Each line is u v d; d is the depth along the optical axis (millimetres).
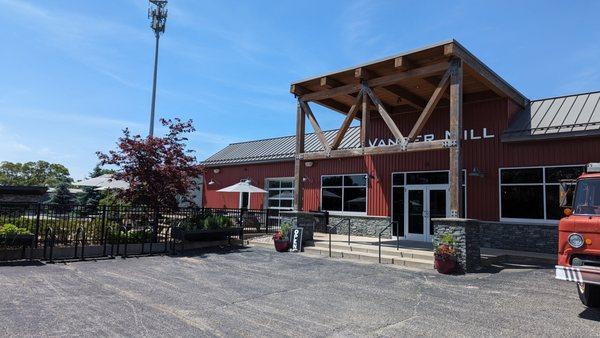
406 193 16906
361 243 14828
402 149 13070
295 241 14484
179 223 14773
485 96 15242
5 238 11047
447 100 16188
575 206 7445
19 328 5715
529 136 13852
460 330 6059
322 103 16828
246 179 24594
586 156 13016
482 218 14867
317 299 7797
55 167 56125
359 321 6441
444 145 12062
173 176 14672
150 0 24109
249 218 18234
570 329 6145
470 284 9320
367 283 9312
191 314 6676
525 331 6039
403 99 15875
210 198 26656
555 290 8734
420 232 16266
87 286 8508
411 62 13180
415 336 5781
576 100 14609
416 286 9062
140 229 14383
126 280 9242
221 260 12445
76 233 12547
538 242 13586
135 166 14547
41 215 12508
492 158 14906
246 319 6461
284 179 22750
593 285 6996
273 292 8328
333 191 19719
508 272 10891
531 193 13969
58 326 5863
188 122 15414
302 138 16234
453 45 11797
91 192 30000
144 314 6594
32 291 7910
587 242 6652
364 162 18578
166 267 11109
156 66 24156
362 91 14336
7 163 52938
